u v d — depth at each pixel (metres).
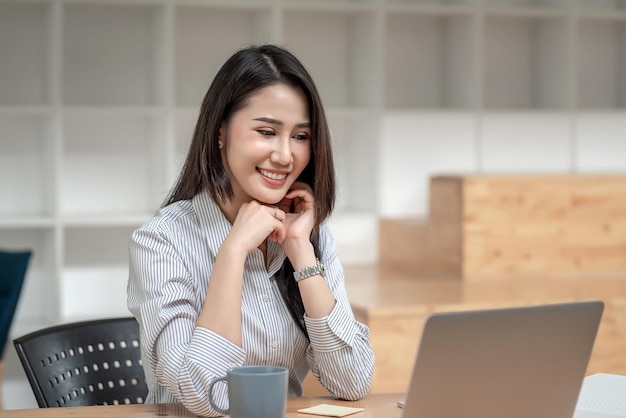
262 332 2.07
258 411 1.56
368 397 2.03
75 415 1.82
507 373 1.54
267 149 2.00
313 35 5.22
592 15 5.24
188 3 4.71
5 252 4.24
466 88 5.18
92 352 2.27
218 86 2.04
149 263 2.03
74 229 5.02
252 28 5.13
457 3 5.29
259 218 1.97
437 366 1.47
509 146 5.43
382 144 5.01
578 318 1.57
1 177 4.91
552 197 4.50
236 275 1.92
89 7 4.90
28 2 4.67
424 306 3.63
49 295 4.81
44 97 4.89
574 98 5.23
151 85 5.01
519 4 5.44
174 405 1.92
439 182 4.61
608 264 4.59
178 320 1.96
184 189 2.15
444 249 4.58
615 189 4.58
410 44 5.35
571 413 1.64
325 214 2.12
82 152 4.99
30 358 2.12
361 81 5.16
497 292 3.99
